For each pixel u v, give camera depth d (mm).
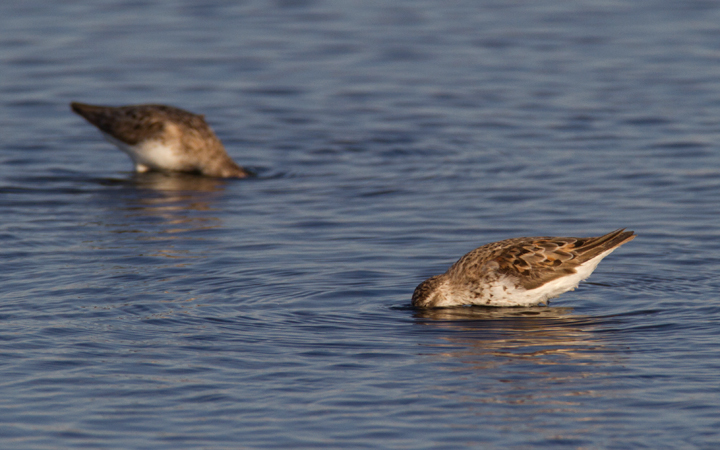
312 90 27859
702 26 34156
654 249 15141
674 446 8484
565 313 12438
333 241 15898
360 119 25328
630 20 35344
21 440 8664
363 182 20297
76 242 15805
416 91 27656
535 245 13086
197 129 21391
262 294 13102
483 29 34500
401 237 16109
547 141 22969
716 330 11516
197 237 16188
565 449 8469
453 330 11797
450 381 10008
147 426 8961
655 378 10031
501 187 19453
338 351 10945
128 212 18031
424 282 12922
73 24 34656
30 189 19672
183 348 10969
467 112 25703
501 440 8641
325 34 33844
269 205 18578
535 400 9508
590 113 25125
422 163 21734
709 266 14211
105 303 12578
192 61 30500
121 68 29625
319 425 8961
